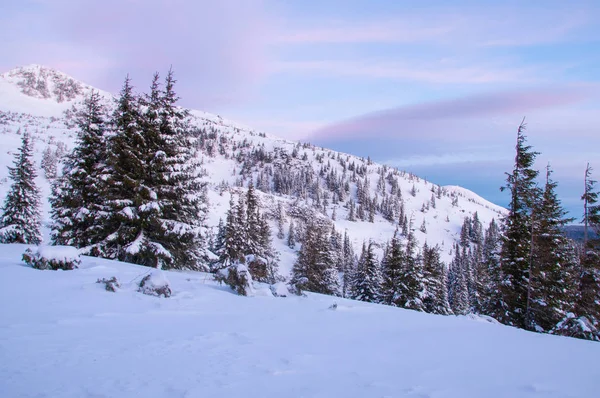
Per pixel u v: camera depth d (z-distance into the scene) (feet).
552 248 67.77
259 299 35.65
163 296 31.27
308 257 143.74
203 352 16.85
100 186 65.16
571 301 70.23
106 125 73.87
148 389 11.82
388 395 12.34
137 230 62.39
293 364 15.85
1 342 15.66
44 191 293.43
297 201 475.31
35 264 36.55
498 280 72.59
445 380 14.66
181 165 65.41
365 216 596.70
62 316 21.44
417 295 108.88
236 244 128.77
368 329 25.99
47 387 11.43
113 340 17.72
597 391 13.97
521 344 23.94
